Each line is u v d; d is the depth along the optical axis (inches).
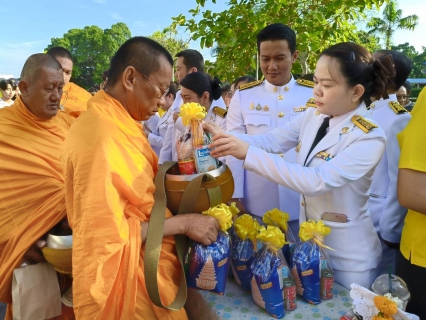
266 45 94.7
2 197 78.4
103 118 57.3
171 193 61.9
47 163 82.7
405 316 46.4
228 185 63.9
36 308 74.5
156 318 57.2
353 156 56.6
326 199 63.9
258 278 56.4
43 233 73.1
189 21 187.6
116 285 51.8
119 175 52.9
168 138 127.3
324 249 62.1
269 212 68.1
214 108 120.1
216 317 58.5
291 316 57.0
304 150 68.2
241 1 181.6
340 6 170.6
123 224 51.9
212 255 58.0
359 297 50.9
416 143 53.8
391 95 85.4
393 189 75.4
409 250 59.8
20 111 86.5
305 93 101.0
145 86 62.1
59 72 88.0
